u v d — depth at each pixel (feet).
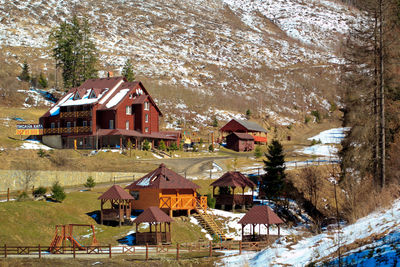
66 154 234.38
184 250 117.50
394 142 152.76
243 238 129.08
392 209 92.12
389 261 60.18
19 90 361.30
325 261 70.59
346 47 161.89
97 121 275.80
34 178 170.30
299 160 259.19
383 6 147.43
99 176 191.83
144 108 286.87
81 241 124.26
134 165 223.51
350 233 82.64
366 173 152.76
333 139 334.03
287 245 89.15
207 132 364.58
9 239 115.03
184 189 158.20
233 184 171.53
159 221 124.57
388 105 152.35
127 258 101.71
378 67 149.38
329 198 191.83
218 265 90.53
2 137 260.62
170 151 272.31
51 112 289.33
